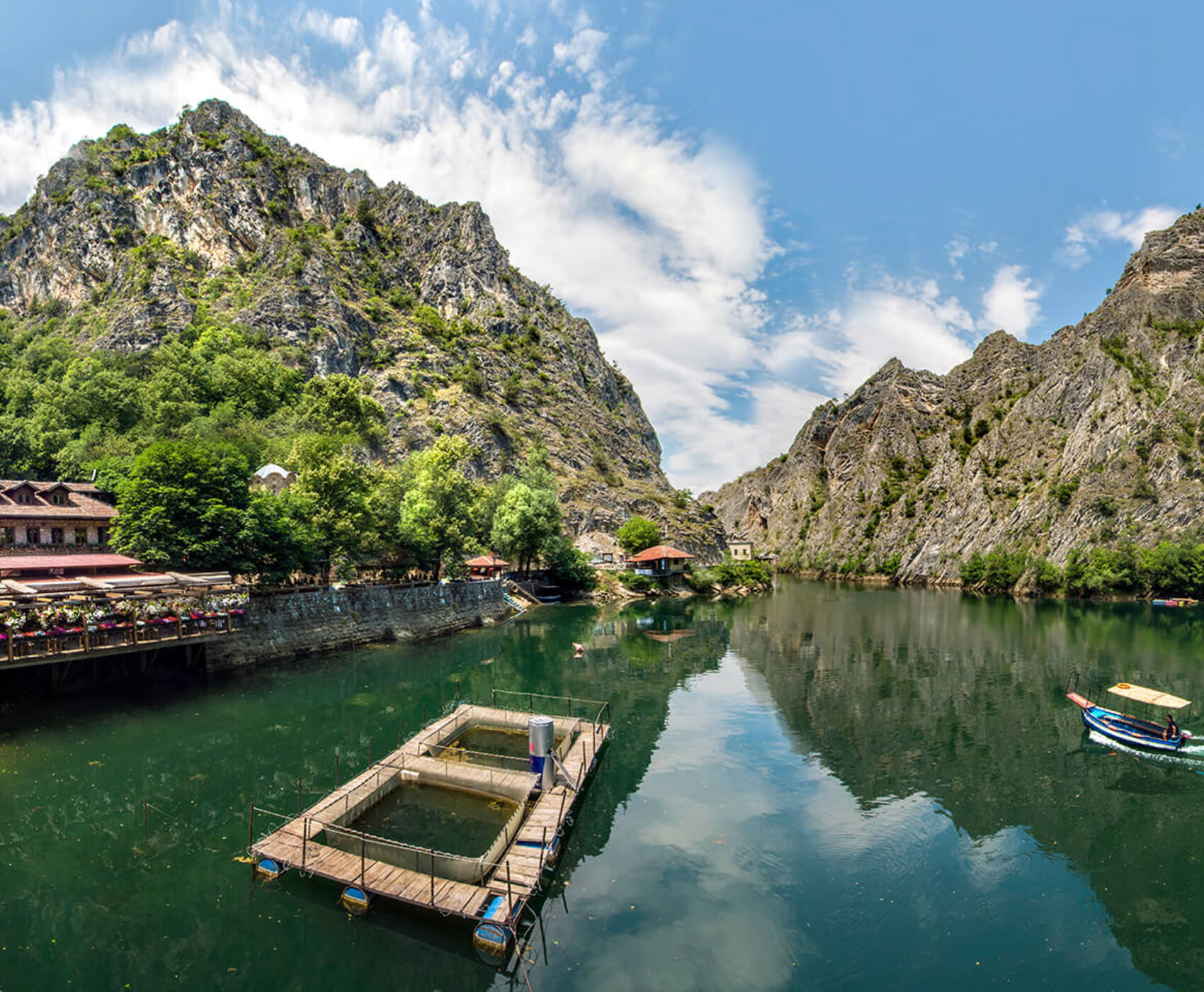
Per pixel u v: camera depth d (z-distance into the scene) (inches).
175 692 1828.2
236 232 6830.7
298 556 2490.2
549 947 799.7
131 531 2068.2
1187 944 813.9
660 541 5536.4
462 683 2112.5
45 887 909.2
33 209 7003.0
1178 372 5767.7
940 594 5570.9
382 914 834.2
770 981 740.7
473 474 5452.8
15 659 1402.6
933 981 747.4
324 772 1336.1
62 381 4594.0
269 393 5241.1
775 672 2311.8
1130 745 1507.1
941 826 1119.6
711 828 1109.1
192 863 968.9
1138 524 5073.8
